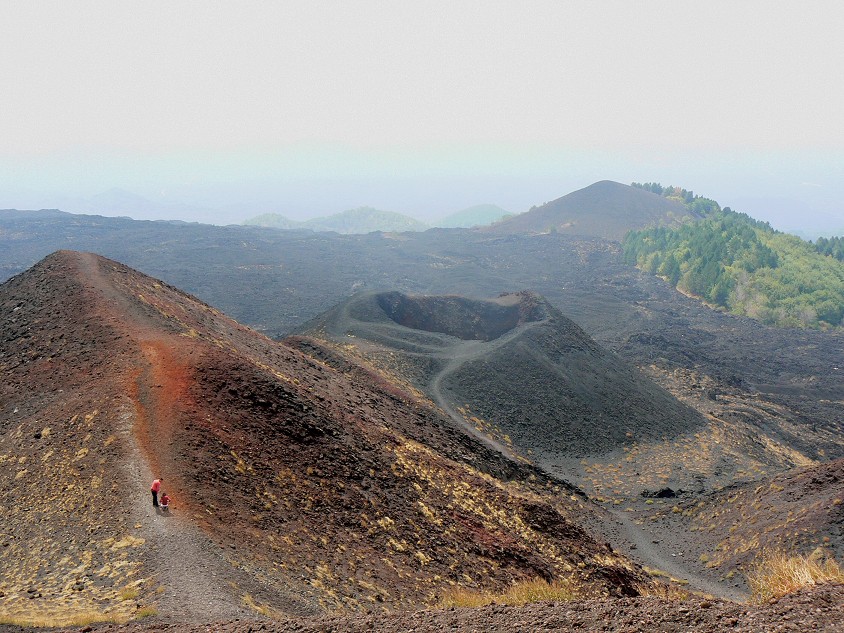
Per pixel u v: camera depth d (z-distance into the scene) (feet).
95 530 78.74
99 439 101.14
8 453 106.22
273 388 130.82
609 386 307.37
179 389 117.19
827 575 36.40
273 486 100.89
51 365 135.23
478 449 213.87
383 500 114.52
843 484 156.56
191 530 78.23
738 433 299.79
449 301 390.01
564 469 244.63
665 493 223.30
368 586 82.48
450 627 40.88
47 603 62.44
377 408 195.72
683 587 139.13
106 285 174.29
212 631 49.75
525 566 115.03
